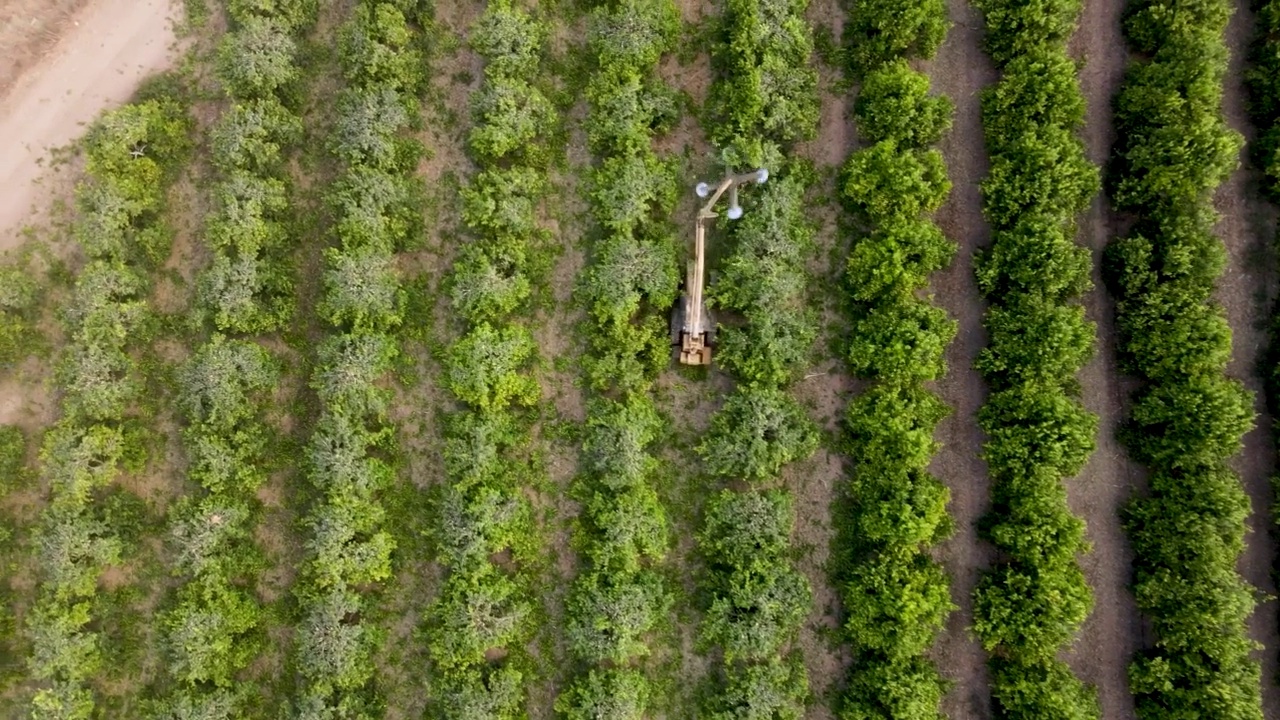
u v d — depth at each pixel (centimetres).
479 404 2380
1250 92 2403
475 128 2402
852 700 2267
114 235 2345
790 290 2334
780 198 2344
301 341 2459
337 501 2308
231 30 2486
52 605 2283
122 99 2488
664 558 2397
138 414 2425
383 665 2395
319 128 2497
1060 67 2242
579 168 2491
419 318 2461
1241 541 2183
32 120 2486
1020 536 2198
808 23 2484
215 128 2420
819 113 2459
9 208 2473
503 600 2352
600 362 2355
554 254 2478
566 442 2442
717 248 2434
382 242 2386
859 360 2298
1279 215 2389
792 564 2391
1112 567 2366
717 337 2395
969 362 2414
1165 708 2197
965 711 2353
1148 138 2286
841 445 2397
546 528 2425
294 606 2411
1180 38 2259
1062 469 2245
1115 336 2384
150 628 2402
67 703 2284
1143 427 2312
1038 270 2238
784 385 2416
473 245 2405
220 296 2331
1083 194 2294
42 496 2428
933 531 2252
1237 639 2123
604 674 2302
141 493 2433
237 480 2359
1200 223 2219
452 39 2503
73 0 2475
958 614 2373
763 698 2256
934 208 2334
